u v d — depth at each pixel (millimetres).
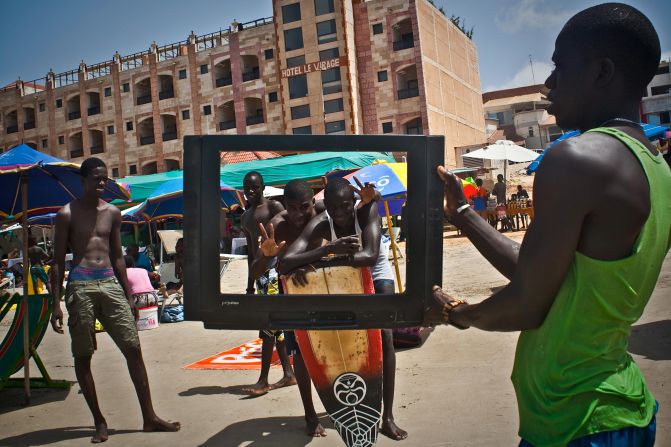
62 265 4711
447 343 6184
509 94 81500
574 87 1636
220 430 4207
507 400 4238
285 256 2854
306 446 3787
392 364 3811
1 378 5500
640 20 1574
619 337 1544
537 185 1526
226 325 2033
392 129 48312
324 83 48562
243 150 2057
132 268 9906
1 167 5344
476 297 9031
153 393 5379
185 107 54594
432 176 2033
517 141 74250
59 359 7500
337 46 47875
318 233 3301
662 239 1512
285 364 5301
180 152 54844
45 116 61312
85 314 4238
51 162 5539
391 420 3775
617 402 1518
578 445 1520
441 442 3588
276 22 49938
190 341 7930
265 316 2027
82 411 4996
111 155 57969
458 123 55500
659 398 3910
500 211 20719
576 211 1450
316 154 3234
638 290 1505
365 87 49188
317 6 48594
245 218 5137
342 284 2861
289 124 49688
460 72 57906
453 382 4805
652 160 1506
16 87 63312
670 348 5027
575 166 1451
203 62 53875
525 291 1548
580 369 1529
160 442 4059
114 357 7133
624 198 1436
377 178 5750
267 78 51062
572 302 1510
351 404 3035
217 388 5387
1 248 28297
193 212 2045
